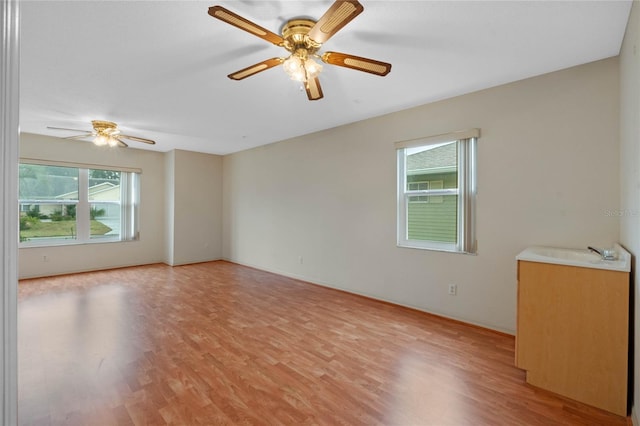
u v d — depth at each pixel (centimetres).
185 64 244
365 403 186
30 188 493
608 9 176
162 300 385
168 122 410
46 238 509
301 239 493
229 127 437
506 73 263
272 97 318
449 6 175
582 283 189
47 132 470
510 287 284
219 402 186
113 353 246
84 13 178
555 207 259
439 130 329
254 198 589
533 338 204
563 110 255
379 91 303
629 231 191
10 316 75
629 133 189
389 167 374
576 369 190
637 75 161
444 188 334
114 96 312
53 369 221
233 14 149
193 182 630
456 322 314
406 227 368
